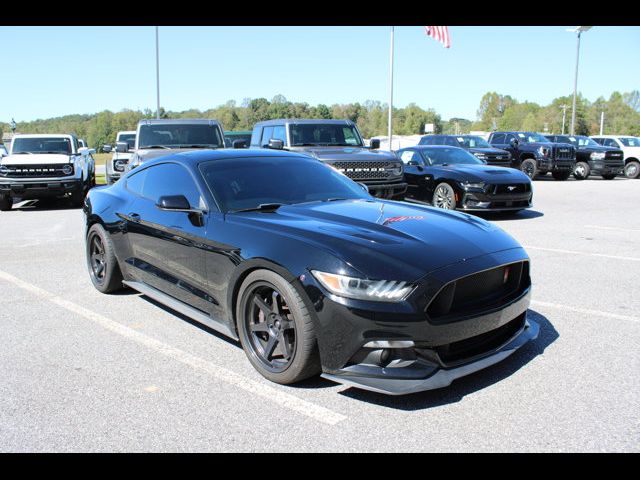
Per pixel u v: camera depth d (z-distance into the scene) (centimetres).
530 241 846
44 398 342
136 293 580
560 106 11175
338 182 498
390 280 315
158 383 362
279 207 425
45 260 740
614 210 1223
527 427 301
